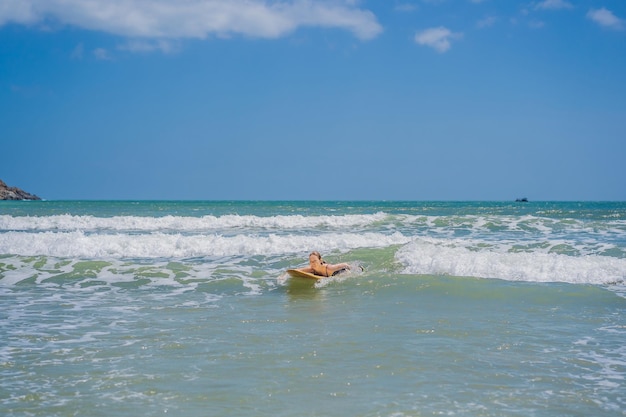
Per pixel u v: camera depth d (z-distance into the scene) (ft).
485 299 37.22
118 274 47.06
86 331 29.94
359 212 134.62
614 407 19.25
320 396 20.33
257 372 23.02
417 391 20.79
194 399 20.11
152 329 30.30
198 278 45.88
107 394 20.63
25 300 38.50
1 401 19.98
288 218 90.17
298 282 43.96
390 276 44.19
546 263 44.65
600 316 32.60
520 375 22.54
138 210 135.03
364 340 27.78
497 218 85.15
